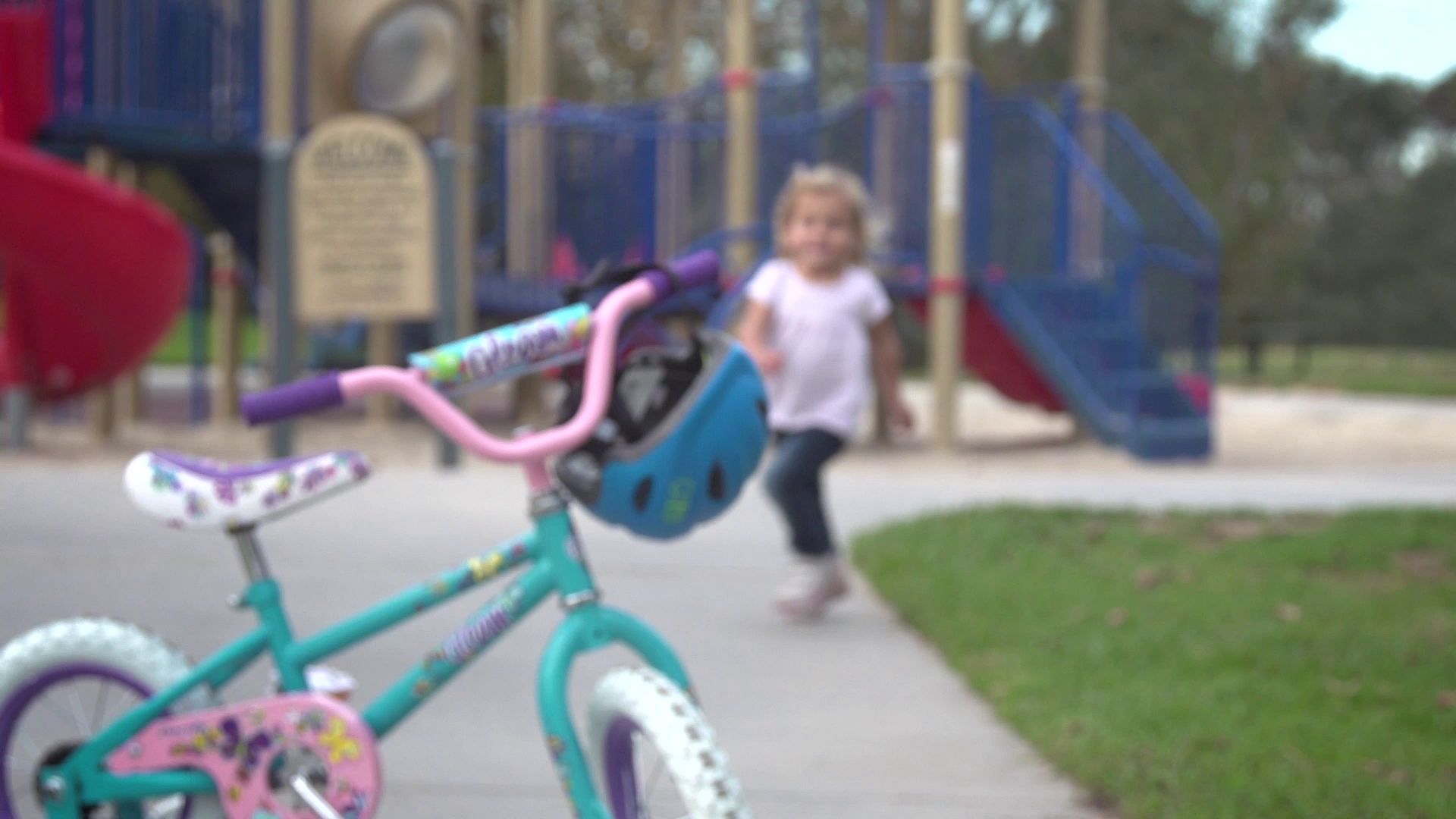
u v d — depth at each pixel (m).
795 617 5.27
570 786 2.38
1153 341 12.81
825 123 12.93
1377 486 9.19
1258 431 14.30
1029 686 4.21
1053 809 3.34
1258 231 31.64
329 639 2.70
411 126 12.32
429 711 4.10
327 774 2.62
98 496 7.69
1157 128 30.77
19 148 9.70
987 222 12.09
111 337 10.39
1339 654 4.44
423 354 2.43
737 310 11.27
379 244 9.77
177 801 2.90
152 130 11.32
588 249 14.59
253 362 23.81
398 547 6.44
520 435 2.55
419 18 11.94
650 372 2.57
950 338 11.41
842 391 5.19
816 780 3.55
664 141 14.00
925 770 3.62
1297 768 3.39
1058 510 7.22
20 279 10.04
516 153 14.45
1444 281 39.00
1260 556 6.06
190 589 5.48
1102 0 13.24
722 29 28.23
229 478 2.65
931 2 28.59
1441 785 3.29
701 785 2.20
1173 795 3.23
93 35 11.07
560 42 29.34
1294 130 40.53
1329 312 37.31
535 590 2.54
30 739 3.66
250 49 11.58
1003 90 29.31
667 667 2.52
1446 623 4.89
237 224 13.14
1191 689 4.11
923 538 6.47
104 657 2.82
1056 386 11.90
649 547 6.66
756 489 8.60
